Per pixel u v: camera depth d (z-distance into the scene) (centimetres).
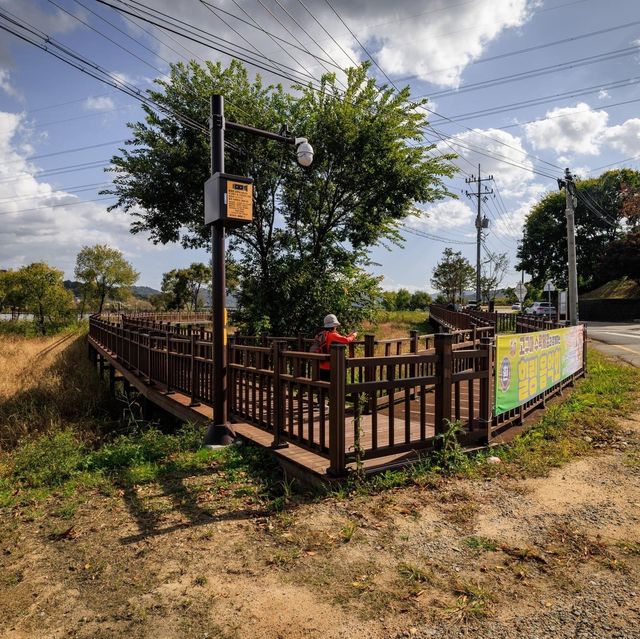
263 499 467
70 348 2559
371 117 1600
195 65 1688
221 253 666
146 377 1159
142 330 1248
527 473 509
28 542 394
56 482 569
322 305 1670
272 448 567
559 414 739
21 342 2864
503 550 352
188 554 359
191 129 1691
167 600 299
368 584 311
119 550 370
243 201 653
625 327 3322
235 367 682
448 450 533
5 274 4809
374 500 443
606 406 827
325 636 262
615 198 5144
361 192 1723
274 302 1675
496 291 5697
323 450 496
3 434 1078
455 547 358
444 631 264
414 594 299
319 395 498
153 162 1712
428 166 1672
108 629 273
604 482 485
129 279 6053
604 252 4688
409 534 379
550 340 859
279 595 301
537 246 5622
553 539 368
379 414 764
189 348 868
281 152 1719
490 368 595
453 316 2397
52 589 318
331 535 380
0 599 308
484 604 286
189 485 511
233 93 1702
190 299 6669
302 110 1692
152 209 1809
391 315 4391
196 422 775
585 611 279
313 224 1825
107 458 642
